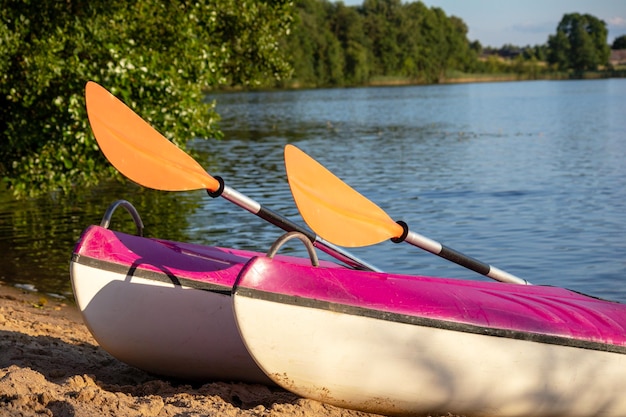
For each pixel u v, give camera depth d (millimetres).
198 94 10438
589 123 33844
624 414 4324
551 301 4461
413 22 121938
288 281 3896
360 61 106625
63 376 4602
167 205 14016
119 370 5008
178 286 4488
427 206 13547
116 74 8766
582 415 4293
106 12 9383
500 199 14094
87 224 12398
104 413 3688
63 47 8914
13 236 11477
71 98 8359
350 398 4109
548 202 13648
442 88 99125
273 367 3969
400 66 119438
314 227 4227
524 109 47188
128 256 4492
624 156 20641
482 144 25250
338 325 3939
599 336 4227
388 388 4070
